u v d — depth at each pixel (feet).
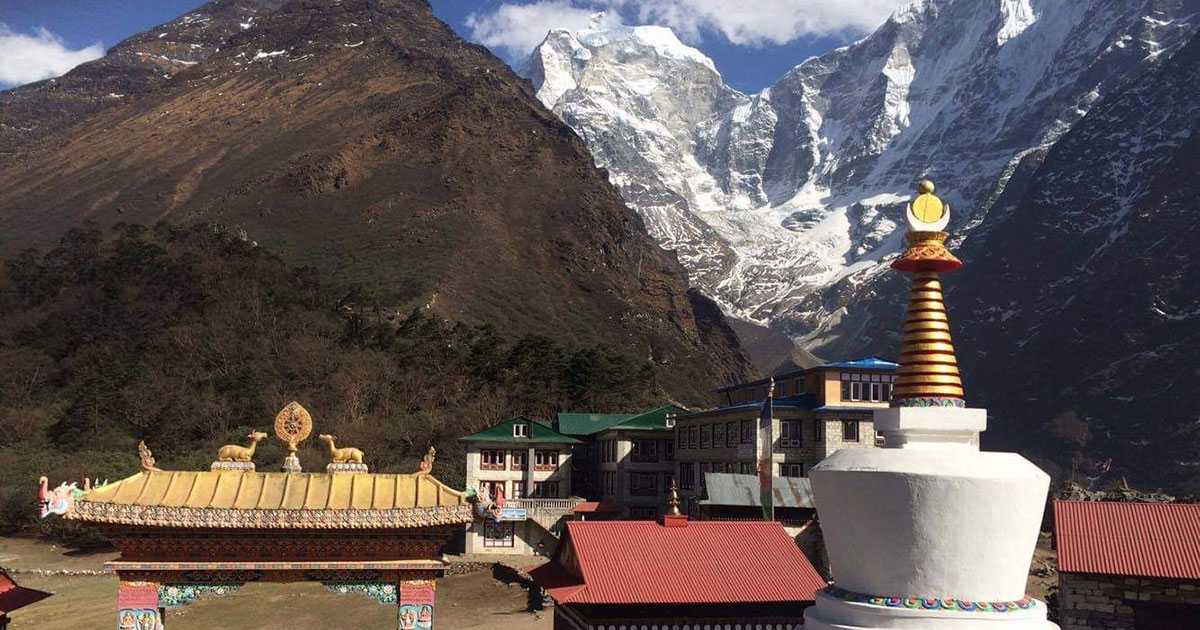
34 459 372.79
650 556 128.67
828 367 279.49
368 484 105.60
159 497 100.37
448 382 456.45
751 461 276.41
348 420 408.87
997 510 75.05
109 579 277.03
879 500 76.48
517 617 219.20
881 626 75.72
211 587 102.17
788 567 128.36
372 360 456.86
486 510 105.81
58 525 330.13
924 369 81.66
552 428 377.30
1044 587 220.84
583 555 127.85
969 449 79.36
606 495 346.74
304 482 104.68
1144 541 138.62
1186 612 134.72
